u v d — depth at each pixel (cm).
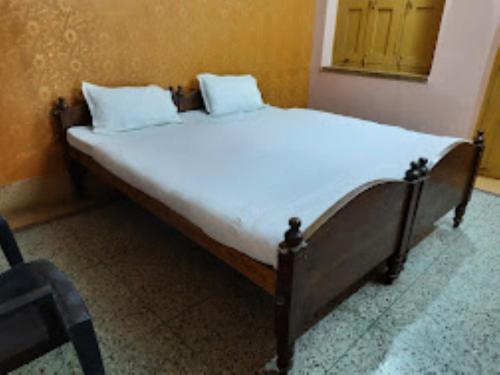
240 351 154
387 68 379
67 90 248
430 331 164
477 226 252
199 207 154
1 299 118
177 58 292
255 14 329
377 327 166
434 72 329
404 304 180
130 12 255
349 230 140
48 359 149
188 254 218
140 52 270
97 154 223
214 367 146
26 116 237
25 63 225
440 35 316
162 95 271
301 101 422
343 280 151
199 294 186
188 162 198
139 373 143
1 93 222
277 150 217
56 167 262
